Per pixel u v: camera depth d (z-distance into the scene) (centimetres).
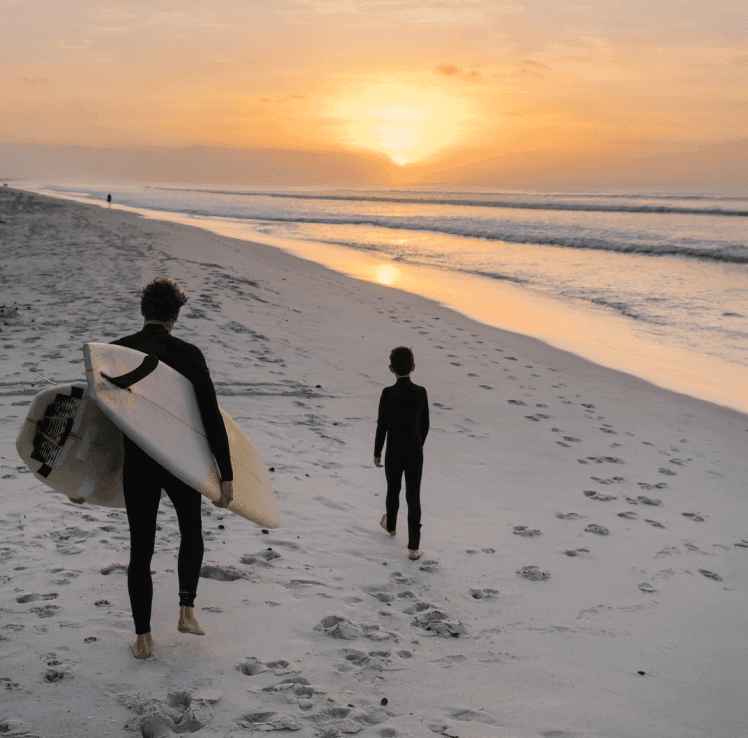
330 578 424
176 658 307
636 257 3141
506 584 444
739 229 4509
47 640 311
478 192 16300
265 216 6016
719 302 1961
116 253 2089
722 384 1155
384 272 2419
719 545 544
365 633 356
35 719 255
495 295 2016
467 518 564
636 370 1231
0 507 474
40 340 960
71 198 9950
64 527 450
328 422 789
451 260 2925
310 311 1472
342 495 582
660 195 11950
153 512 296
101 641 315
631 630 392
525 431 845
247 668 308
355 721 276
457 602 411
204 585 387
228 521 500
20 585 364
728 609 430
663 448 827
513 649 358
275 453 658
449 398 955
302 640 342
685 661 361
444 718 286
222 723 265
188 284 1547
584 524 569
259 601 377
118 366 279
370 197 12562
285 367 980
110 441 312
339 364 1055
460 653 348
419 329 1429
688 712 311
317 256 2848
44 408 295
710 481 716
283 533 488
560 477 694
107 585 374
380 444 489
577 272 2597
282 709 280
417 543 471
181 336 1041
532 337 1462
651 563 497
